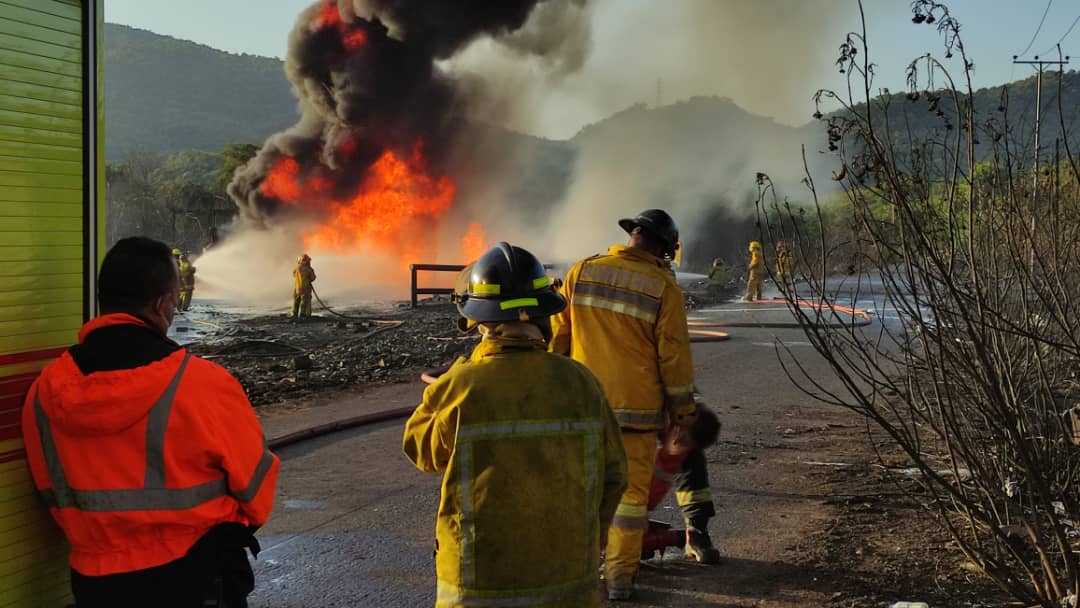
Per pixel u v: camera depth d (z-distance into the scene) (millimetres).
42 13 2523
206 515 2139
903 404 8898
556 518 2238
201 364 2199
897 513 5449
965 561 4535
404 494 6043
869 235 3725
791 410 9039
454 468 2240
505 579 2203
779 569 4535
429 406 2338
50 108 2547
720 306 24734
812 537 5039
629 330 4059
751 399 9680
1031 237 3762
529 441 2256
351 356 13656
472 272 2434
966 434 4426
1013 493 4512
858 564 4574
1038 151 3904
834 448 7316
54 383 2096
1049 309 3750
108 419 2049
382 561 4723
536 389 2295
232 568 2305
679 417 4117
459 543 2227
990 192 4129
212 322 20719
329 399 10016
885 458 6812
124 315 2186
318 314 22734
